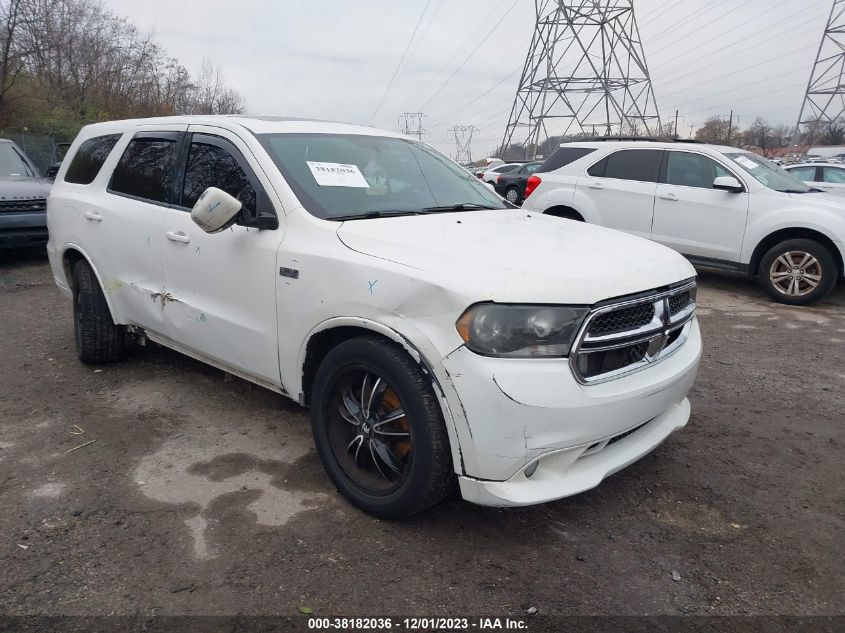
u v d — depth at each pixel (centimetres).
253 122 386
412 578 264
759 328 661
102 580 259
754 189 770
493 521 306
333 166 369
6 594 250
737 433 407
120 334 491
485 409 253
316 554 278
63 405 429
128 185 447
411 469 279
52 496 319
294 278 318
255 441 381
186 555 275
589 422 263
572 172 912
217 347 376
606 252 307
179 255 389
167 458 359
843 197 784
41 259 997
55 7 2634
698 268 1002
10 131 2281
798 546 292
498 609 248
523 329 255
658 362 304
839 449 387
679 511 319
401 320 272
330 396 312
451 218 352
